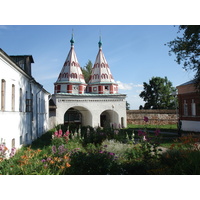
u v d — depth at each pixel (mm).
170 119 36062
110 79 33656
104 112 36688
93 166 6500
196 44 13500
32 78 15172
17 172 6184
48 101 28188
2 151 7621
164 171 6516
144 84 56812
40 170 6141
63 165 6637
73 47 33219
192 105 24328
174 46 14320
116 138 15297
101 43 35094
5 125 9930
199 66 14539
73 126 24531
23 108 13469
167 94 53094
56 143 12969
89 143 13688
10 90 10742
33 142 15992
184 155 7289
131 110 36500
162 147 12875
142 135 8945
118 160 8281
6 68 10047
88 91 34219
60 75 32188
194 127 23797
